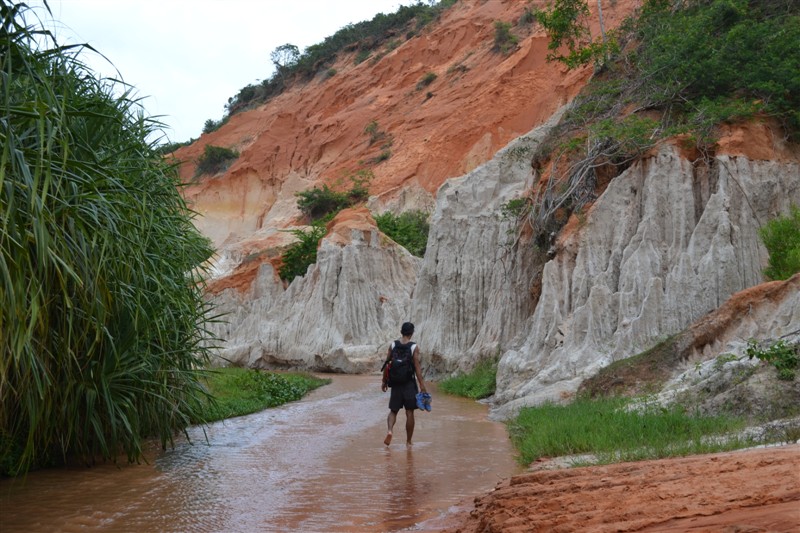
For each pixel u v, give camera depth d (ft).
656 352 41.16
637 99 62.80
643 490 16.37
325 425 41.63
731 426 27.17
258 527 20.04
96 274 24.02
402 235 139.64
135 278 27.61
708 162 51.70
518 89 180.96
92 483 26.35
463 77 213.46
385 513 21.40
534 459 28.30
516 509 17.46
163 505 22.82
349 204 183.11
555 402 42.27
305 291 112.27
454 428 39.50
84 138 27.32
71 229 23.61
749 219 48.85
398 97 227.20
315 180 211.41
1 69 20.39
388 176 184.44
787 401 28.66
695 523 12.79
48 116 22.30
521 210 68.23
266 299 119.65
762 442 23.70
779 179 50.88
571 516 15.34
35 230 19.65
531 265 63.36
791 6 65.51
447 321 77.56
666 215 50.80
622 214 52.90
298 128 251.80
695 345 39.88
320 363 101.09
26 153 22.58
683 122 56.59
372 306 105.40
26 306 21.45
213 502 23.16
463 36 234.99
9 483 26.40
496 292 71.87
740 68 58.49
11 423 27.20
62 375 27.63
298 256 140.87
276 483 25.94
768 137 53.06
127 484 26.13
